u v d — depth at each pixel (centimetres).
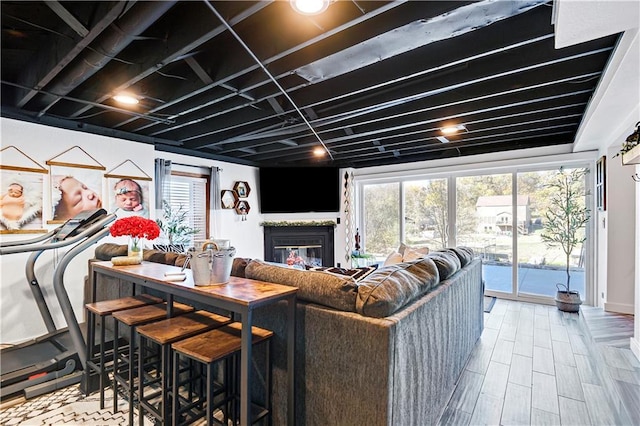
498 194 511
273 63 241
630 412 211
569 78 248
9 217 304
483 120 355
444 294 217
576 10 152
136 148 409
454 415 210
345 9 175
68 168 345
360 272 277
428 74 267
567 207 433
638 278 286
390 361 143
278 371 180
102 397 220
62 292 251
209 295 161
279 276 184
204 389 218
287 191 627
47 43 229
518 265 493
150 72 233
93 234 291
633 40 186
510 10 172
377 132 404
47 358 253
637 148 216
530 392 236
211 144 469
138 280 213
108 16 167
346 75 276
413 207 599
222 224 560
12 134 307
